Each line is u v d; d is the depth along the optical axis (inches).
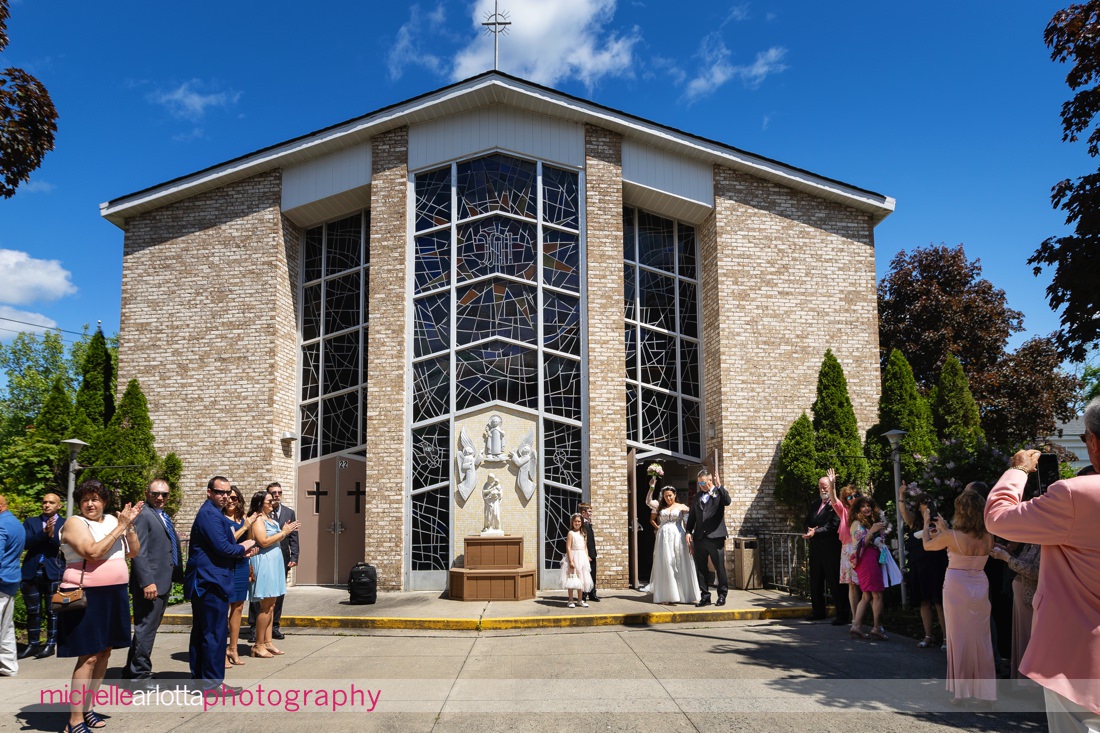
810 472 557.0
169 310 627.8
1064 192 449.1
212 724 238.1
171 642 394.0
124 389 625.0
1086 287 430.3
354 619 442.3
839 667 306.5
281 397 611.5
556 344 580.7
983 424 847.1
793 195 625.0
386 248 592.1
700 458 616.4
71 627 225.3
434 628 434.3
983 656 241.9
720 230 609.3
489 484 552.1
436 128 603.8
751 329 599.8
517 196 597.0
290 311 634.8
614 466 563.2
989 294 898.7
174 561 319.6
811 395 598.2
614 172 599.2
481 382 573.9
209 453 601.3
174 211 641.6
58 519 378.9
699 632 400.5
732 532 570.3
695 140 609.0
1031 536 136.2
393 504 558.6
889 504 503.5
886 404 570.6
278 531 362.9
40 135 413.1
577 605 471.2
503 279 585.3
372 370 578.6
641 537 625.3
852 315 616.4
